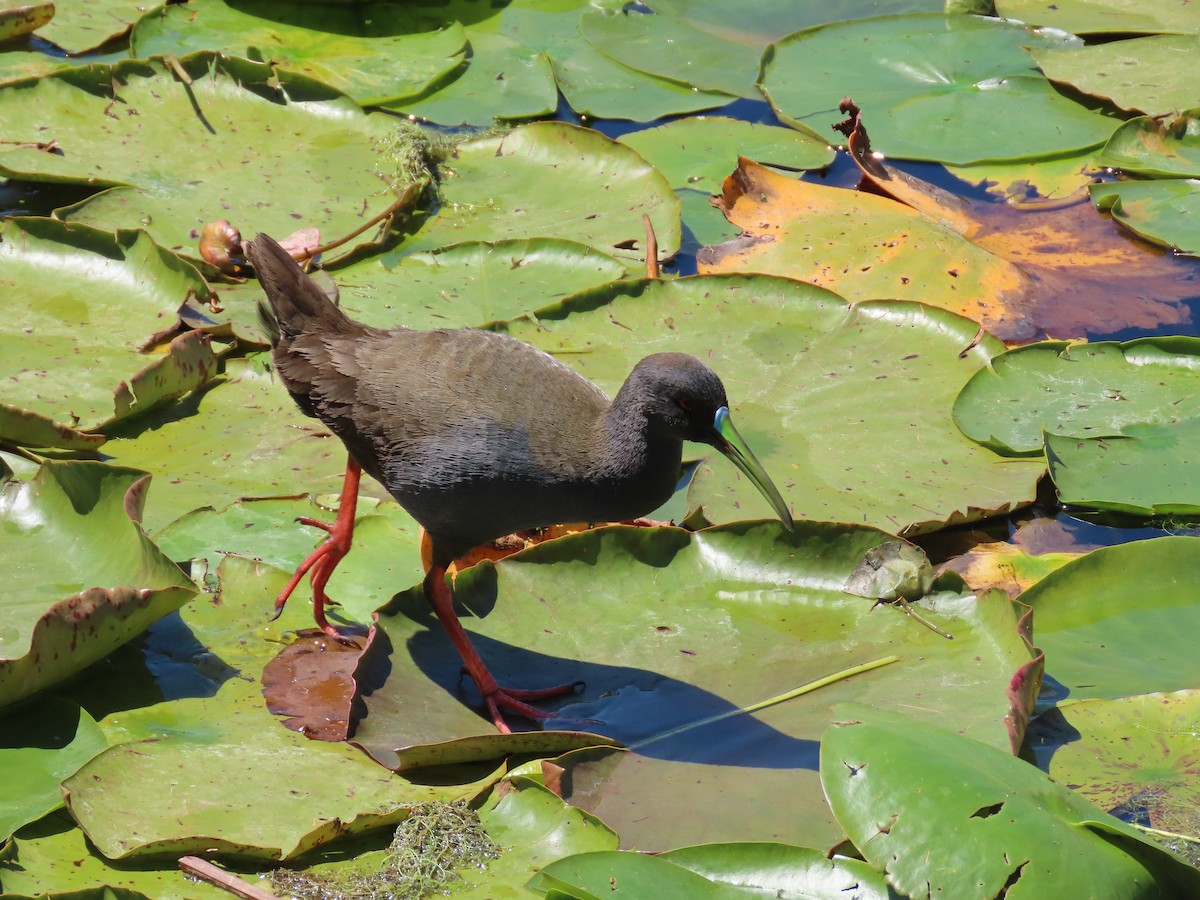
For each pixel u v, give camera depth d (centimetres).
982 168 1420
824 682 789
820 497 948
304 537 916
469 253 1238
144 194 1266
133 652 803
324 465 989
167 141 1355
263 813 672
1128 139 1410
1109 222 1334
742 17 1728
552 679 796
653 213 1308
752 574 874
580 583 865
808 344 1125
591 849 665
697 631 837
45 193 1341
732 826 686
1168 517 970
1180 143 1431
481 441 782
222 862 652
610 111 1503
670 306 1159
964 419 1030
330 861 664
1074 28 1620
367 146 1387
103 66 1386
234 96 1419
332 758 726
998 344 1107
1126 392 1055
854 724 688
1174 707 768
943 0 1714
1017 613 786
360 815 670
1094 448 993
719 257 1256
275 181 1317
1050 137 1446
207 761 709
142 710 752
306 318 859
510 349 819
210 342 1070
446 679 792
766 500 949
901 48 1591
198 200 1272
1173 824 689
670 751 741
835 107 1495
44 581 809
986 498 951
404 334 844
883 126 1461
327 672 800
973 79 1540
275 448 1005
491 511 801
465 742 714
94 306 1129
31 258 1165
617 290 1159
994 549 948
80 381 1030
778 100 1504
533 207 1331
